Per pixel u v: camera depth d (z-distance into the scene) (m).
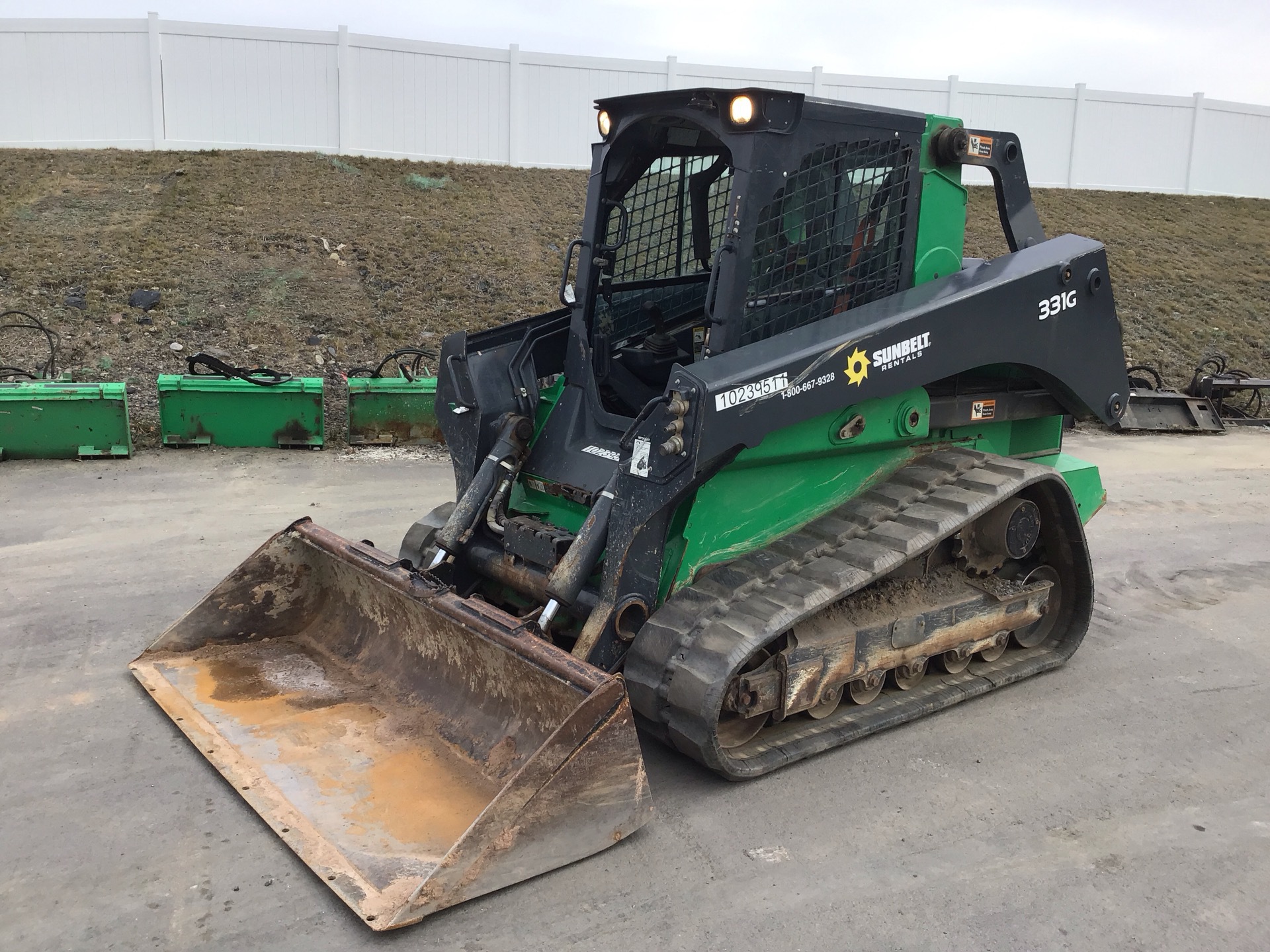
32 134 14.88
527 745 3.27
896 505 3.98
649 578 3.51
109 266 11.52
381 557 3.99
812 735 3.77
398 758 3.43
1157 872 3.11
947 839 3.25
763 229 3.64
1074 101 20.69
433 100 16.58
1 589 5.13
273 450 8.48
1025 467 4.23
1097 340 4.62
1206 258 18.20
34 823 3.13
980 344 4.08
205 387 8.20
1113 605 5.71
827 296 3.92
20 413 7.64
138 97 15.17
